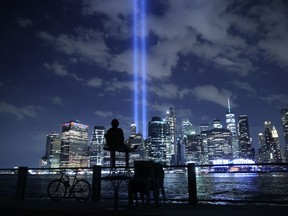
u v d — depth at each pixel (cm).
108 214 738
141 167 883
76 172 1164
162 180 974
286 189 8512
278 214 710
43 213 800
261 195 6100
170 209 821
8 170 1255
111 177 852
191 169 970
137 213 737
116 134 909
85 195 1116
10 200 1111
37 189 6800
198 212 752
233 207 851
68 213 776
